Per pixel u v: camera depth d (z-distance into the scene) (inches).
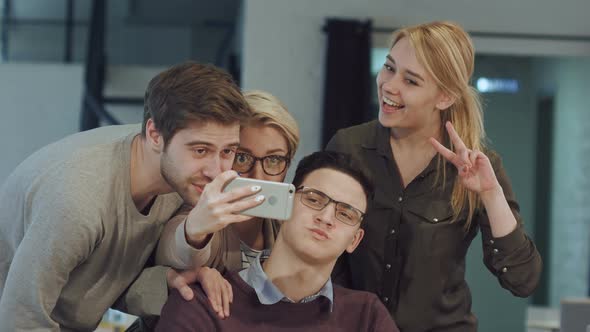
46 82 242.4
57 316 80.4
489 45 216.1
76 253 73.5
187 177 71.8
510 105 231.6
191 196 73.0
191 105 69.9
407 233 89.9
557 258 314.0
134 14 277.7
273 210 70.0
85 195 73.4
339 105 206.1
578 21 215.6
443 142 89.8
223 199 68.9
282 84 212.7
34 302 73.1
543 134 321.4
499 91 231.5
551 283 318.0
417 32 84.8
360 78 207.0
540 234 324.5
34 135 237.9
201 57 279.9
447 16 214.7
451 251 90.4
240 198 69.2
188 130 70.4
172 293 77.4
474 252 219.6
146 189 77.2
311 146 211.9
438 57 83.8
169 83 71.7
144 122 74.6
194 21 280.1
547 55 217.9
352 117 206.1
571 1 215.6
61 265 73.1
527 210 233.5
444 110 89.1
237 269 86.4
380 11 213.8
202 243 74.9
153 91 72.8
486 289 220.1
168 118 70.9
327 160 77.5
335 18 209.6
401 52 85.0
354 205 75.9
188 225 71.6
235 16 280.7
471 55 86.4
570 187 299.3
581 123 284.5
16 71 242.5
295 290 76.5
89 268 77.7
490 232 89.5
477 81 230.8
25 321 73.5
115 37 276.4
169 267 80.4
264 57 212.8
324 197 75.6
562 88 299.1
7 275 78.4
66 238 72.6
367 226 90.7
